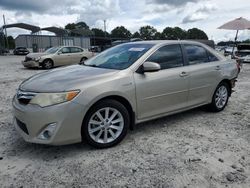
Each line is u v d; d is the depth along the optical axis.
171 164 3.34
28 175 3.07
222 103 5.61
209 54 5.32
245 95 7.43
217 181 2.98
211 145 3.92
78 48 17.23
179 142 4.01
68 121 3.33
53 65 15.89
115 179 3.00
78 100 3.37
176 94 4.52
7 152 3.63
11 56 35.09
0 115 5.30
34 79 3.89
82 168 3.23
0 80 10.35
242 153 3.67
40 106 3.29
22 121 3.43
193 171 3.18
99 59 4.71
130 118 4.04
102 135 3.73
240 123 4.91
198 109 5.79
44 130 3.31
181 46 4.79
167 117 5.19
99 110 3.61
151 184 2.91
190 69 4.73
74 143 3.75
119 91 3.72
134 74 3.96
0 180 2.97
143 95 4.04
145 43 4.66
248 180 3.01
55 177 3.03
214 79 5.22
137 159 3.46
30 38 48.69
